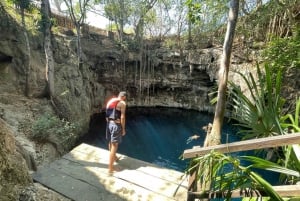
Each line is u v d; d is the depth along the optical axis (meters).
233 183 2.15
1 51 10.48
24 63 11.12
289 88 7.82
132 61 17.02
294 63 7.06
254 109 2.72
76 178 3.74
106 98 16.38
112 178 3.74
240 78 11.24
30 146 7.45
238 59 12.33
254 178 1.87
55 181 3.66
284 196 1.92
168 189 3.47
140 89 17.27
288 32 10.09
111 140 3.99
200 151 2.19
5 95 9.78
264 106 2.66
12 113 8.91
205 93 16.61
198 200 2.46
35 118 9.26
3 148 3.05
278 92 2.68
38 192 3.18
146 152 10.70
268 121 2.57
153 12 18.00
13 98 9.91
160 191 3.43
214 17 14.00
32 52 11.96
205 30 16.66
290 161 2.32
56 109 10.73
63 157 4.37
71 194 3.40
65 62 13.34
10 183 2.92
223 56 4.00
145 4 16.89
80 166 4.07
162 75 17.31
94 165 4.11
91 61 15.77
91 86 15.18
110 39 17.41
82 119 12.23
